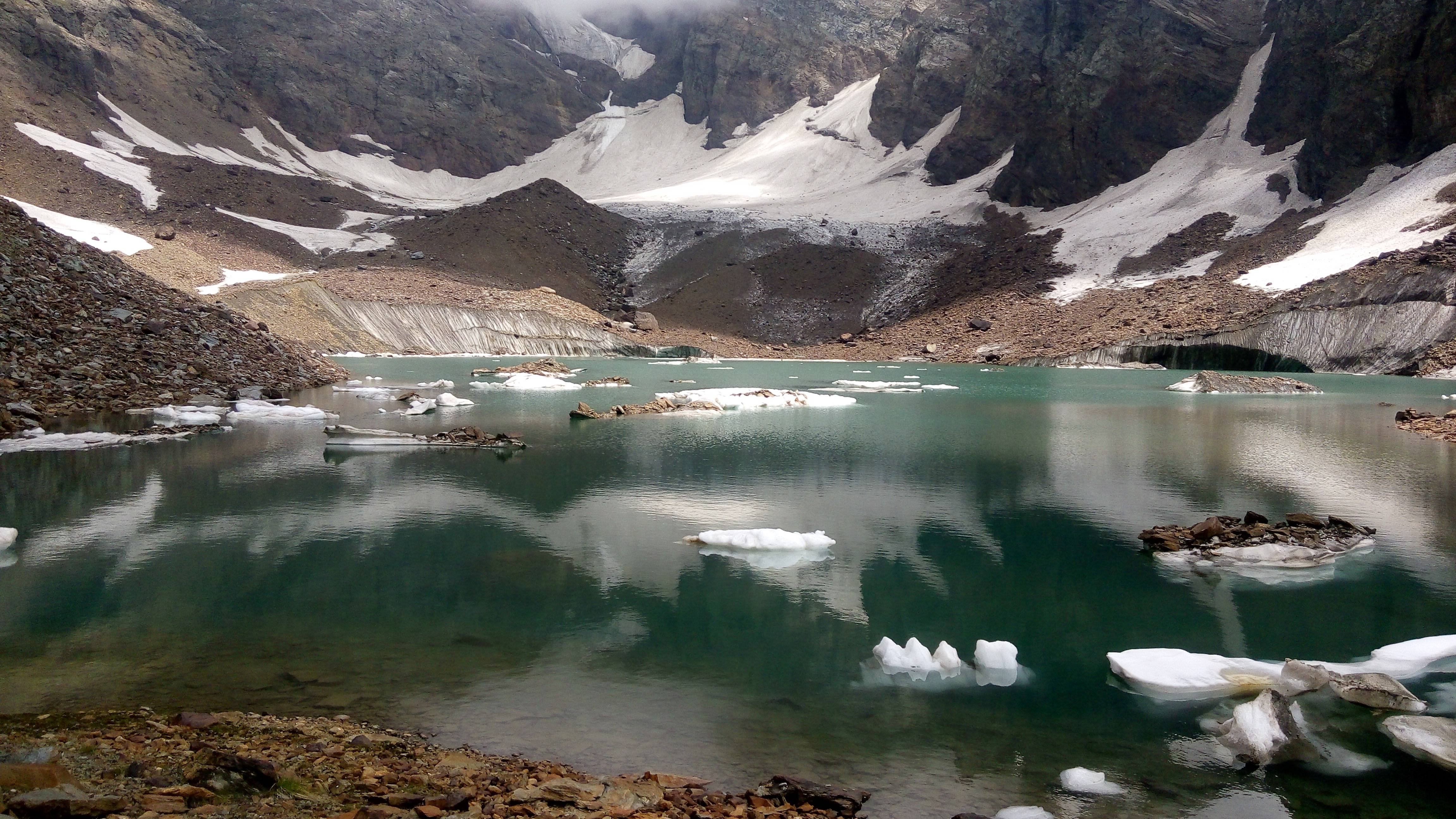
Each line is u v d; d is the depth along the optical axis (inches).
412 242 4662.9
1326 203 3686.0
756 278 4813.0
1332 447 1074.7
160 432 1040.2
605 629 438.9
